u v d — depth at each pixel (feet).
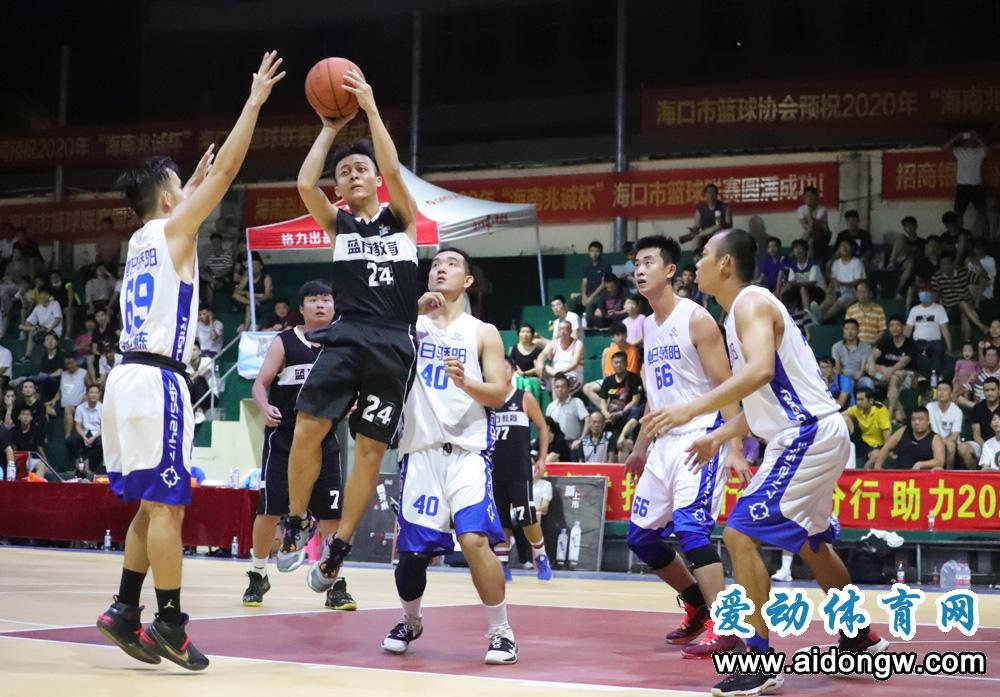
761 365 11.94
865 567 32.37
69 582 23.93
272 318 51.19
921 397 40.45
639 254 16.97
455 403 14.20
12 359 56.49
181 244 12.59
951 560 32.63
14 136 65.92
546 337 50.16
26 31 70.18
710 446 12.98
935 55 58.54
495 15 64.90
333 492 21.54
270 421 20.45
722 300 13.61
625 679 12.26
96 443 46.91
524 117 63.62
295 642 15.16
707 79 61.82
